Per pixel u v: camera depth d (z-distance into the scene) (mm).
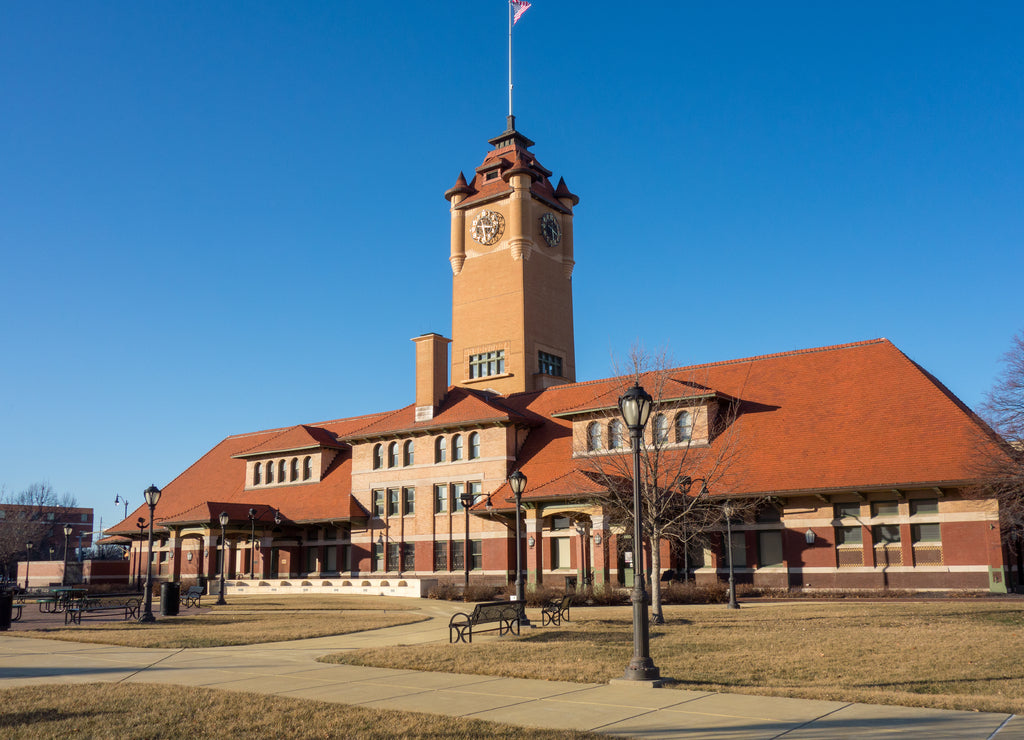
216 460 72375
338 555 57812
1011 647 19031
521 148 70750
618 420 46406
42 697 14312
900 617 26484
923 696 13195
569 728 11570
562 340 69000
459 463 53094
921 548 37812
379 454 57469
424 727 11703
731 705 13000
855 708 12562
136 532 64938
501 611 24219
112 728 11883
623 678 15344
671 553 42906
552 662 18156
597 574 41250
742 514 40844
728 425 45438
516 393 60438
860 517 39406
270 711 12961
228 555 62188
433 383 55625
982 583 36125
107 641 23625
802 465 40906
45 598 46125
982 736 10523
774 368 49062
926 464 37875
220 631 26125
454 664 17953
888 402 42562
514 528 49750
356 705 13477
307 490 60906
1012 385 36062
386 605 39188
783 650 19609
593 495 40281
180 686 15469
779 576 40688
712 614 29656
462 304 68375
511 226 66562
